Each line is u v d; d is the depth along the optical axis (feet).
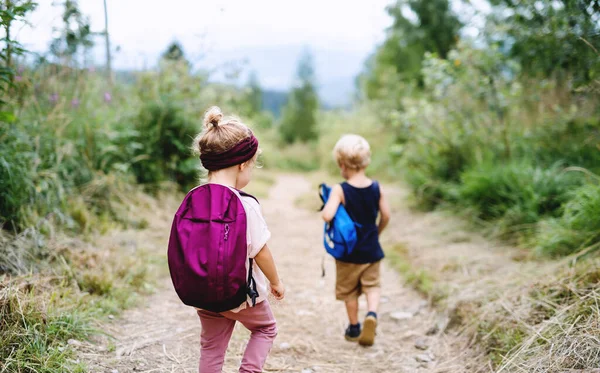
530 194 14.83
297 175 64.18
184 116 20.79
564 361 6.97
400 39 44.34
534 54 14.98
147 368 8.00
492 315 9.48
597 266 9.30
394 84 41.32
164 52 22.39
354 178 10.19
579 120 16.63
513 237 14.49
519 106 18.62
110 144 17.42
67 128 16.06
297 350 9.72
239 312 6.41
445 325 10.40
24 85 13.78
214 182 6.30
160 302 11.25
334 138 53.06
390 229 18.89
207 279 5.59
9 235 10.67
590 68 12.28
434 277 12.80
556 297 9.18
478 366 8.43
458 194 17.84
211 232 5.75
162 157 20.22
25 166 11.95
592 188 11.69
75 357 7.80
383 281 13.91
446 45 40.27
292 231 21.11
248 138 6.39
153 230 16.06
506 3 15.08
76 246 12.31
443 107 20.72
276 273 6.46
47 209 12.46
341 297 10.18
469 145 20.36
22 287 8.87
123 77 21.26
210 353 6.59
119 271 11.74
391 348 9.91
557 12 13.25
